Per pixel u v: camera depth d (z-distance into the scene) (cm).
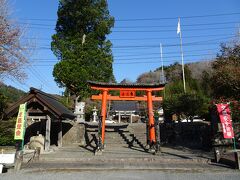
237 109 1641
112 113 4338
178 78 5094
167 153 1742
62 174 1157
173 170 1227
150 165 1348
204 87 3512
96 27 3191
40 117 1783
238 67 1753
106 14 3300
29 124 2111
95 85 2089
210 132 1888
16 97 4191
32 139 1809
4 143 1853
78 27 3247
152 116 2031
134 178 1071
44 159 1493
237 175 1107
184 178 1068
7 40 1614
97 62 3030
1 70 1598
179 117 2716
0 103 2109
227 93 1850
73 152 1791
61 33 3222
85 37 3120
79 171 1216
